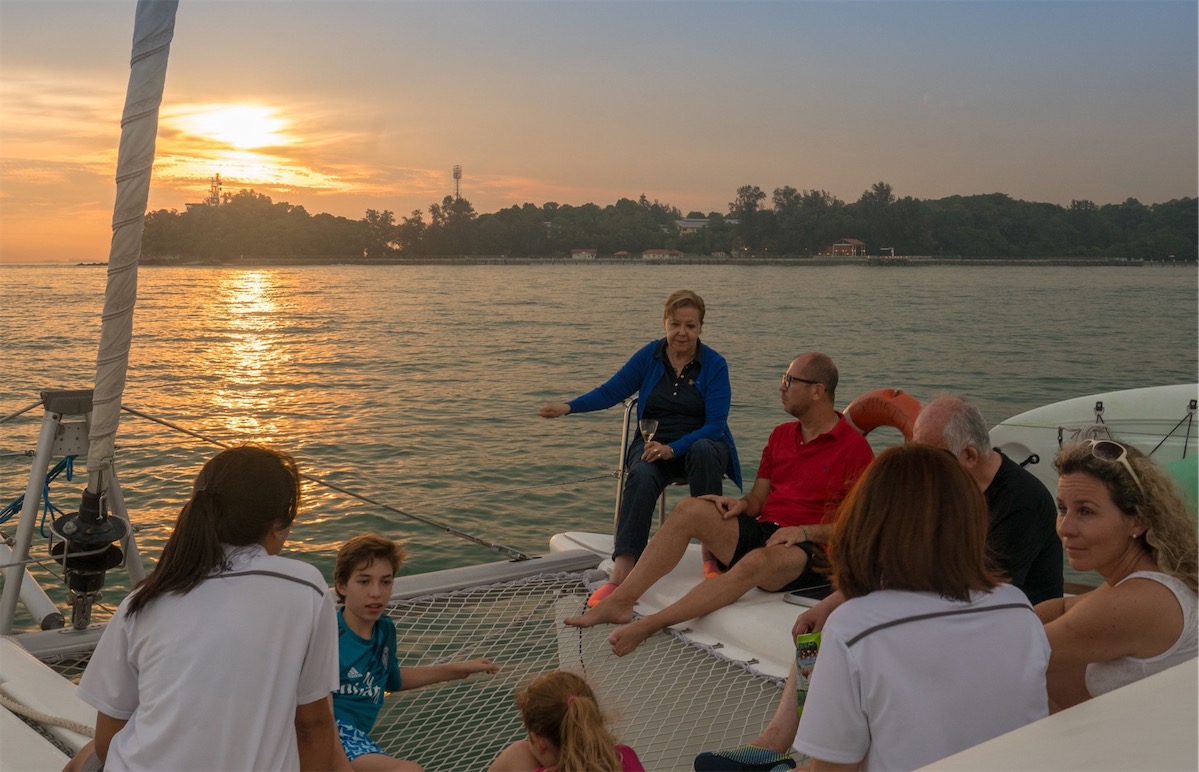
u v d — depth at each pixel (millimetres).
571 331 34344
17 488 9352
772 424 13992
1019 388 19672
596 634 3596
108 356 3049
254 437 13008
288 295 69000
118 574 7090
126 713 1830
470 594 4035
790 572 3553
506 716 3238
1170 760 999
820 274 135000
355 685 2873
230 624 1727
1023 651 1568
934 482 1600
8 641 3293
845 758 1554
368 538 2902
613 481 10414
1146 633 1841
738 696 3133
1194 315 44188
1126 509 1922
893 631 1542
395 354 25875
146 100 2773
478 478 10586
